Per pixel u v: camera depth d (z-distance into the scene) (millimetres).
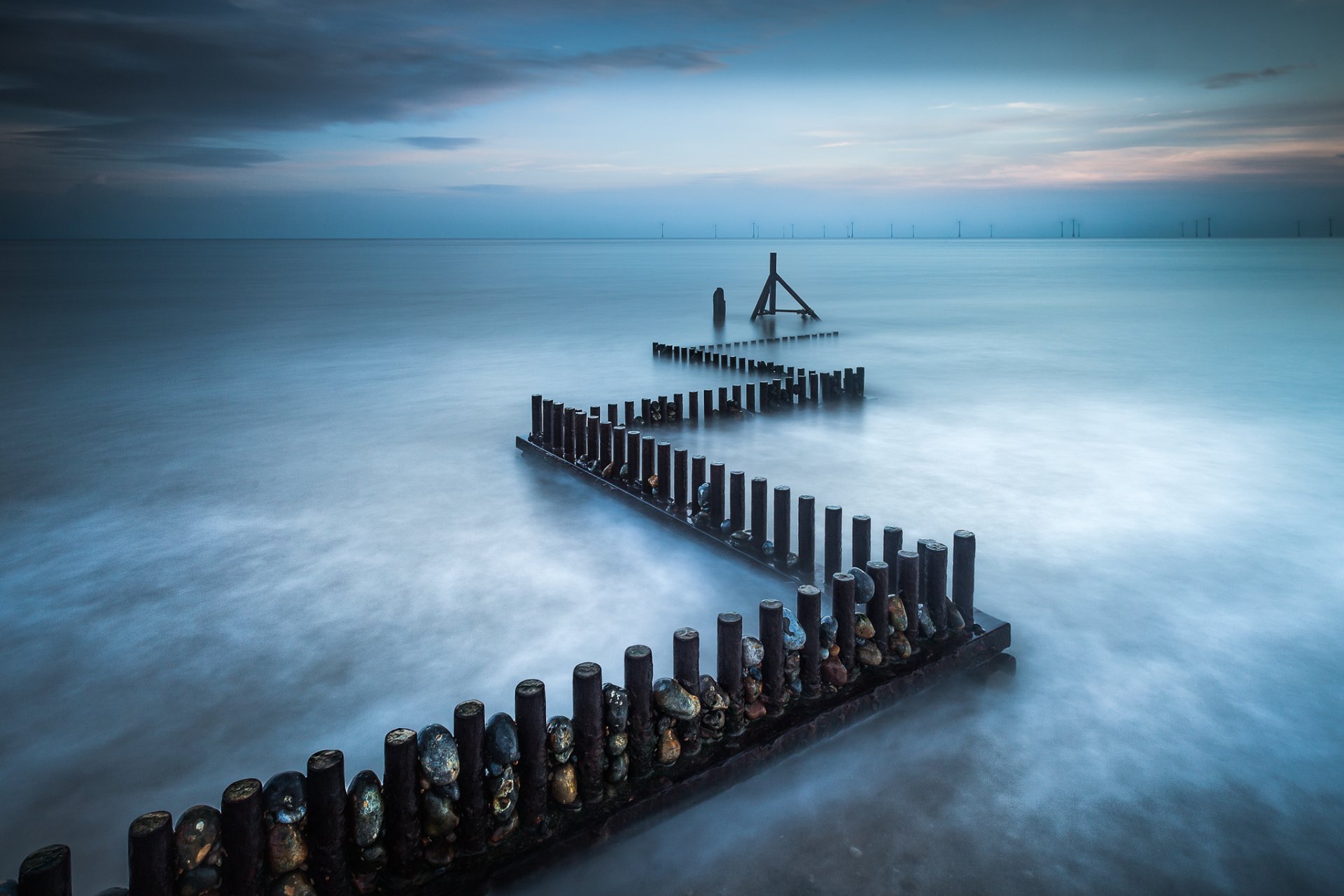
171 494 9797
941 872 3750
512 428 13312
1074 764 4484
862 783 4348
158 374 18734
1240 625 6082
